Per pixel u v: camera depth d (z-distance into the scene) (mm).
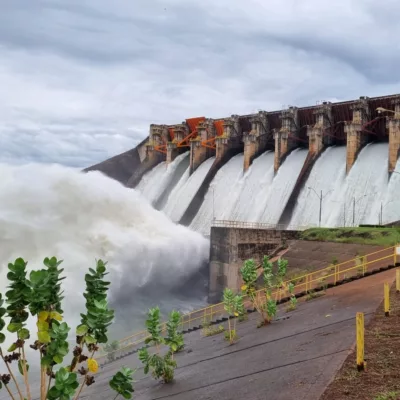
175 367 18531
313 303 24938
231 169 92938
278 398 11562
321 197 69938
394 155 68062
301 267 44250
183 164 106062
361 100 75562
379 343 14117
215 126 103875
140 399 15352
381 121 76062
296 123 85875
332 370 12477
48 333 8578
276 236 54062
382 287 24531
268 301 23031
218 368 16750
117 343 34250
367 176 71188
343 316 19266
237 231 52875
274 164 84000
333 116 82625
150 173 113250
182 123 112500
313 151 78875
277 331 20344
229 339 21641
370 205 68500
